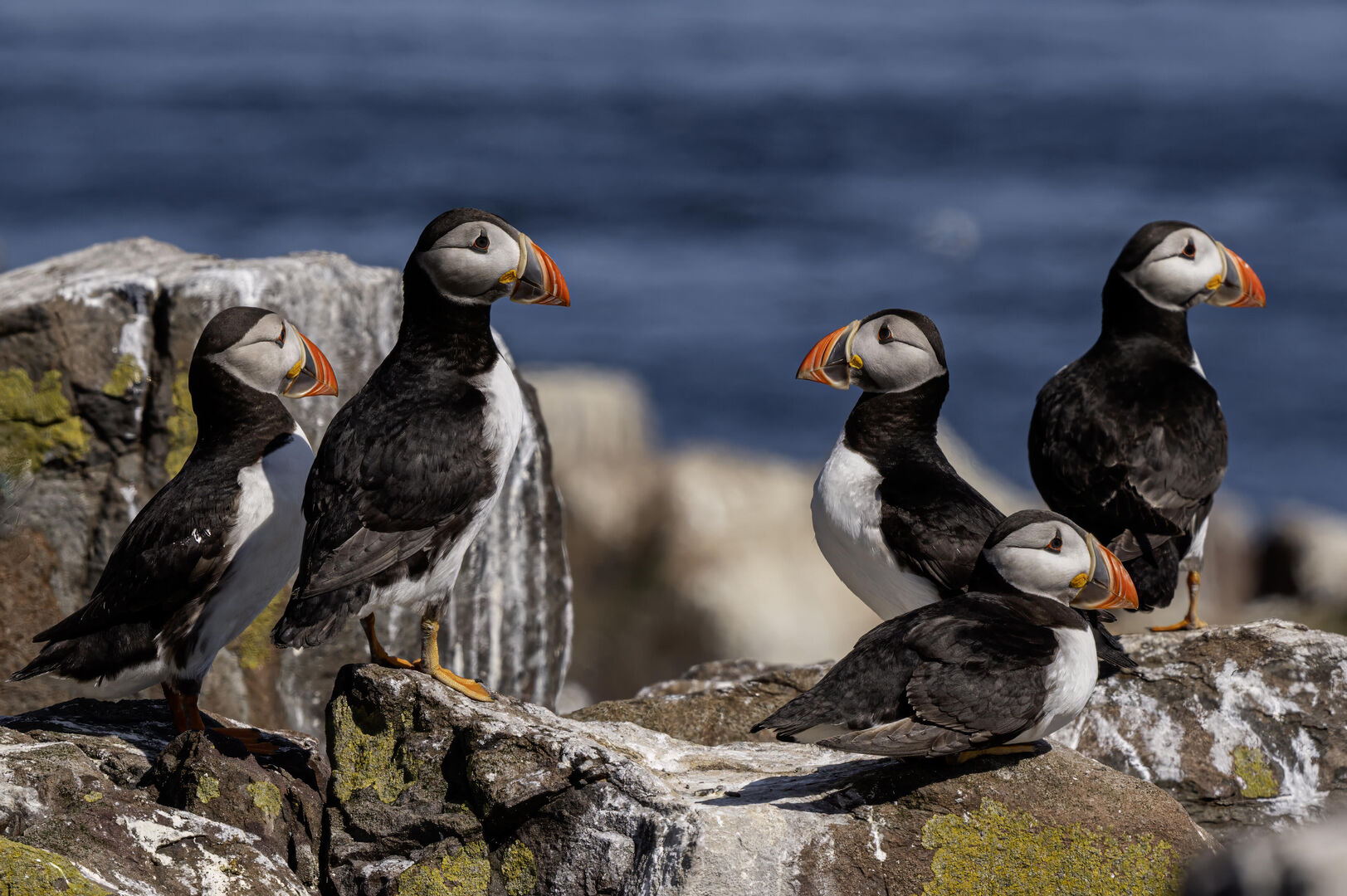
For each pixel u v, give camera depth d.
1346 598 25.05
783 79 170.88
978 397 46.69
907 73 179.38
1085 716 10.82
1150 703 10.79
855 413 10.75
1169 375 11.79
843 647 23.23
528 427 14.50
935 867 8.09
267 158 92.62
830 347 10.66
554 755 8.43
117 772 8.91
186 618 9.18
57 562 12.98
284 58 195.50
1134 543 10.75
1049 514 8.57
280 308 13.45
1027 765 8.49
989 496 25.31
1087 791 8.41
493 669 14.43
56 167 85.50
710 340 53.47
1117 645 9.64
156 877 7.95
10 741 8.98
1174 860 8.18
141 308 13.22
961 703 7.77
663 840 7.99
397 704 8.83
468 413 9.11
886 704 7.86
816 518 10.72
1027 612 8.28
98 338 13.12
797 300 59.19
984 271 63.75
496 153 99.25
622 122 121.31
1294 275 61.06
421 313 9.40
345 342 13.76
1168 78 165.62
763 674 11.59
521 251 9.23
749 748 9.87
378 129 112.69
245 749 9.05
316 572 8.53
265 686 13.15
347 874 8.52
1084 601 8.55
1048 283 61.41
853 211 78.19
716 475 25.17
